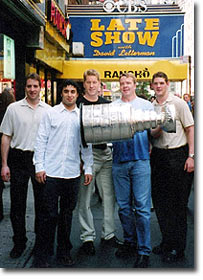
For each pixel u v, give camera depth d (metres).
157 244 4.44
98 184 4.49
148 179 3.88
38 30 7.70
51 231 3.78
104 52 14.05
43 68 10.15
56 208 3.77
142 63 11.87
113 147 4.02
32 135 4.02
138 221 3.84
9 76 6.84
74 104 3.75
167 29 14.01
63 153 3.71
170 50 14.03
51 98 11.41
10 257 4.01
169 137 3.94
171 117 3.44
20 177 4.04
